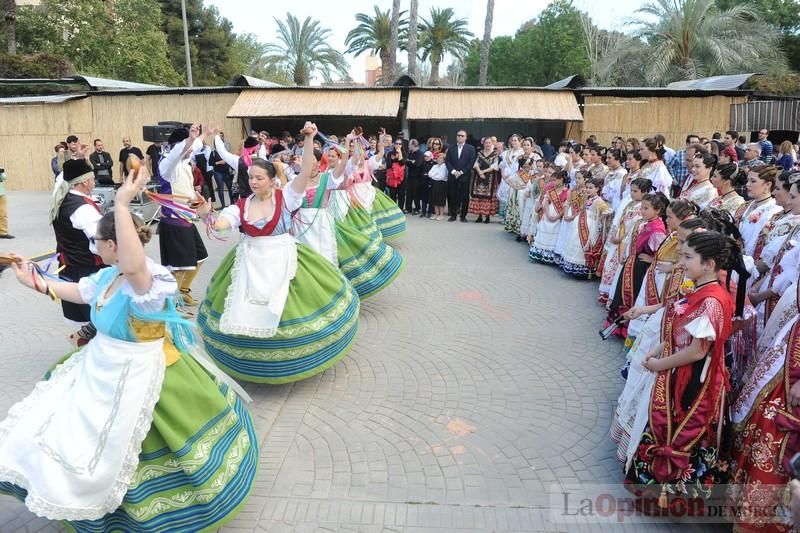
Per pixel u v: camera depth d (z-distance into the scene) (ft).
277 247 14.90
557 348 19.02
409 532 10.72
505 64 137.59
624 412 12.35
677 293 12.42
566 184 30.96
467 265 30.09
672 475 10.61
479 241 36.63
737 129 51.65
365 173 29.96
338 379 16.69
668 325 11.02
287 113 53.06
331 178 19.30
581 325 21.17
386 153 47.21
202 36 132.16
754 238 16.02
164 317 9.29
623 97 53.83
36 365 17.38
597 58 120.37
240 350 14.92
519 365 17.69
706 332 9.97
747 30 89.45
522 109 53.16
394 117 55.62
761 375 10.69
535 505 11.46
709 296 10.27
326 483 12.05
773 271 13.56
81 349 10.28
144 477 9.33
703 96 52.54
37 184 61.11
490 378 16.81
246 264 14.80
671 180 24.30
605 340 19.70
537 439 13.73
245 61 162.09
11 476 8.83
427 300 23.94
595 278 27.68
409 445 13.44
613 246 22.62
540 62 131.64
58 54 83.46
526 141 42.93
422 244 35.42
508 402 15.43
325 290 15.66
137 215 9.64
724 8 108.37
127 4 95.25
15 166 60.80
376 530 10.75
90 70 88.94
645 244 18.51
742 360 13.43
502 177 44.83
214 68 134.82
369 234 23.43
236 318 14.49
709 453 10.64
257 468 11.57
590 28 123.03
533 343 19.43
